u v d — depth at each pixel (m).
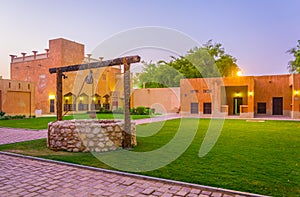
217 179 3.54
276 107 18.28
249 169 4.08
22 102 18.56
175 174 3.81
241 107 17.25
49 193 3.12
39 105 25.91
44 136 8.28
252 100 17.14
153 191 3.15
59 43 24.50
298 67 23.48
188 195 2.99
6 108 17.31
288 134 8.55
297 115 15.80
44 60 25.58
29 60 26.66
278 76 18.00
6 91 17.30
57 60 24.61
